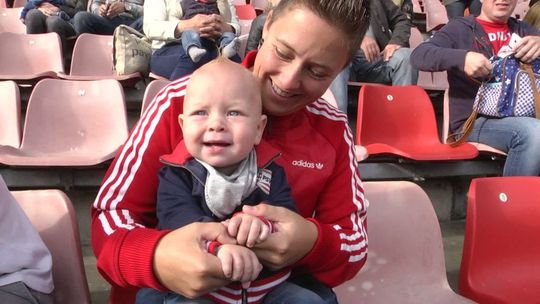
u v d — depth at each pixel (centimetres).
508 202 196
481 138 303
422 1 671
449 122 325
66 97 300
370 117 315
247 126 113
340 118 143
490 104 298
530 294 183
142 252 106
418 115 327
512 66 295
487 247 189
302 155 132
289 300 115
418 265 185
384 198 187
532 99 291
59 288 147
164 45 365
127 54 367
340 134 140
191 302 111
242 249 101
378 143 305
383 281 180
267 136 131
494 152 296
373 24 416
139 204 123
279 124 132
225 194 113
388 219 185
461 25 330
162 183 118
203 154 113
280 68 118
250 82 116
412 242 186
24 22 483
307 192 131
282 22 115
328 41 112
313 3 112
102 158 249
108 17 483
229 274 99
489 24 331
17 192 154
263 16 370
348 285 178
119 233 112
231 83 113
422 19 665
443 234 289
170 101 126
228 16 396
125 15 490
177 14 374
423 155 281
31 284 132
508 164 289
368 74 399
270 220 109
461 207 318
